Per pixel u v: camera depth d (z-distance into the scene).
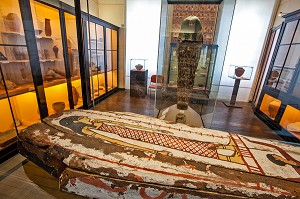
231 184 0.78
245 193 0.75
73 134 1.14
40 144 1.04
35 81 2.00
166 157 0.95
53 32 2.28
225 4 2.42
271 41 3.29
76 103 2.85
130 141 1.09
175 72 2.68
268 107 2.78
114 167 0.86
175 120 2.25
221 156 0.99
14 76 1.85
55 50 2.35
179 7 2.48
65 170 0.89
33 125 1.25
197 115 2.56
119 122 1.36
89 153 0.95
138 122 1.38
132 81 3.61
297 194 0.75
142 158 0.92
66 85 2.62
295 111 2.25
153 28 3.69
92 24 2.80
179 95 2.19
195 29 1.83
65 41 2.40
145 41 3.80
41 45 2.13
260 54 3.54
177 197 0.78
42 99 2.13
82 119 1.38
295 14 2.44
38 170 1.44
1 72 1.64
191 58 1.92
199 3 2.44
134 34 3.80
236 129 2.49
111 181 0.82
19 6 1.71
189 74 2.02
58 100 2.53
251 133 2.40
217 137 1.22
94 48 2.95
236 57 3.68
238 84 3.45
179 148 1.05
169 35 2.59
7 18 1.67
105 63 3.45
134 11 3.62
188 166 0.88
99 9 3.76
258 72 3.64
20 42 1.82
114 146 1.02
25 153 1.11
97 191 0.85
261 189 0.76
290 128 2.24
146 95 3.71
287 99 2.40
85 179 0.85
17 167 1.47
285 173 0.87
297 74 2.30
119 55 4.00
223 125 2.60
